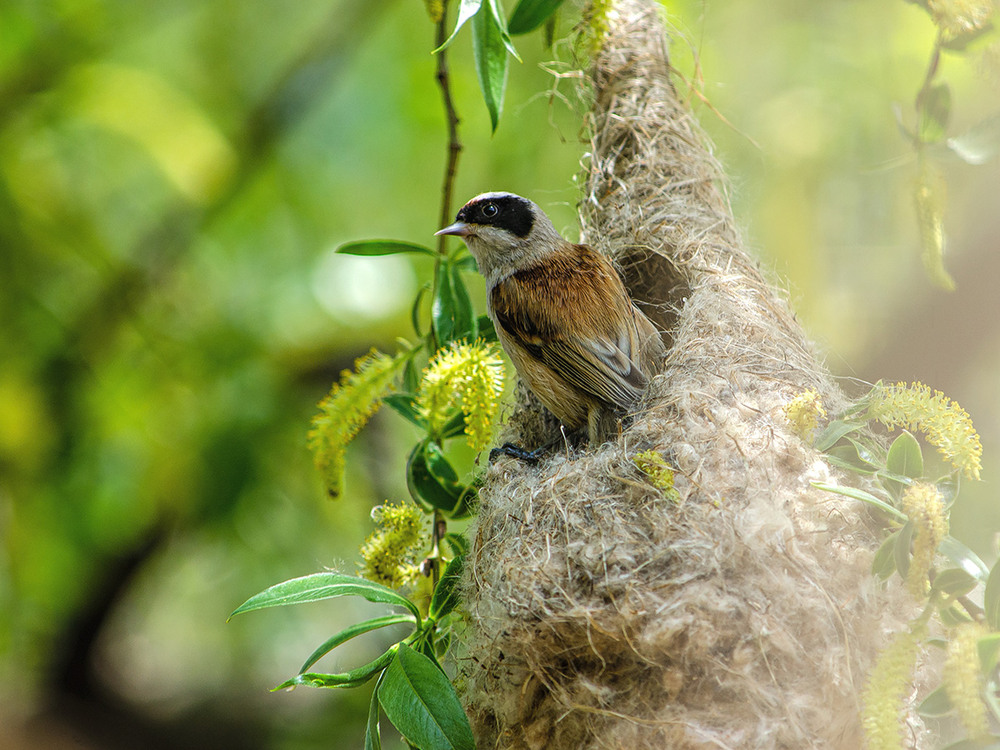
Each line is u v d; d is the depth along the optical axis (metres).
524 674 6.23
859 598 6.05
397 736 13.69
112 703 16.81
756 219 11.77
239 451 12.88
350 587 6.18
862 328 12.13
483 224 9.14
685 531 6.28
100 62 13.56
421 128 14.04
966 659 4.80
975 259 11.25
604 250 9.08
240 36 15.10
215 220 13.91
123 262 13.97
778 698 5.77
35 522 13.08
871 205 12.45
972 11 6.66
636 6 9.42
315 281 13.40
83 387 13.43
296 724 15.92
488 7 6.74
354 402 7.53
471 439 6.86
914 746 5.95
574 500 6.70
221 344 13.65
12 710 15.95
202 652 17.08
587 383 8.38
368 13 14.08
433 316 8.05
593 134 9.31
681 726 5.80
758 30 13.37
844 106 12.53
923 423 5.98
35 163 13.20
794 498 6.42
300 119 14.23
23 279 12.84
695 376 7.53
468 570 6.75
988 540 7.83
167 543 15.50
